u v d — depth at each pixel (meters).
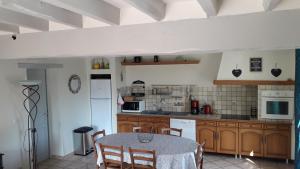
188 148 3.66
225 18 2.07
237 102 5.69
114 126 6.16
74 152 5.71
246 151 5.11
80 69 6.02
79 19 2.53
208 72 5.88
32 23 2.49
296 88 4.28
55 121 5.52
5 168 4.20
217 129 5.27
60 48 2.73
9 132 4.26
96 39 2.57
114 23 2.33
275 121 4.88
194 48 2.20
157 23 2.31
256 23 2.00
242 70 5.13
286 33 1.93
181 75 6.11
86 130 5.64
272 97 4.88
